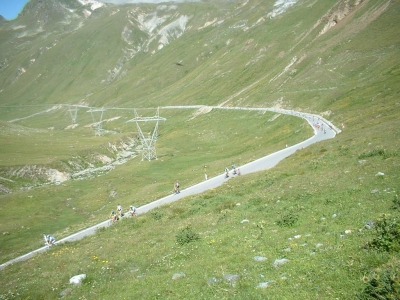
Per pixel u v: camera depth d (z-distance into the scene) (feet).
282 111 396.78
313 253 48.21
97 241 103.24
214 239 69.26
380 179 75.46
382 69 322.96
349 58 416.26
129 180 282.97
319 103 349.41
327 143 165.27
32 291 65.57
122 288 57.16
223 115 520.83
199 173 256.52
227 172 195.62
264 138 335.06
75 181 299.99
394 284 33.63
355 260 42.11
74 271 71.72
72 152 394.11
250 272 47.93
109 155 425.69
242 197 108.68
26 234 183.21
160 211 119.34
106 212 198.49
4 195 261.85
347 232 51.67
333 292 37.37
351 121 225.76
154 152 387.14
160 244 77.77
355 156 108.17
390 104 213.87
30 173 325.83
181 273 55.47
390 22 425.28
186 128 536.83
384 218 47.83
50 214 218.18
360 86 315.37
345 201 69.10
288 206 79.82
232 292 43.55
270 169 149.18
